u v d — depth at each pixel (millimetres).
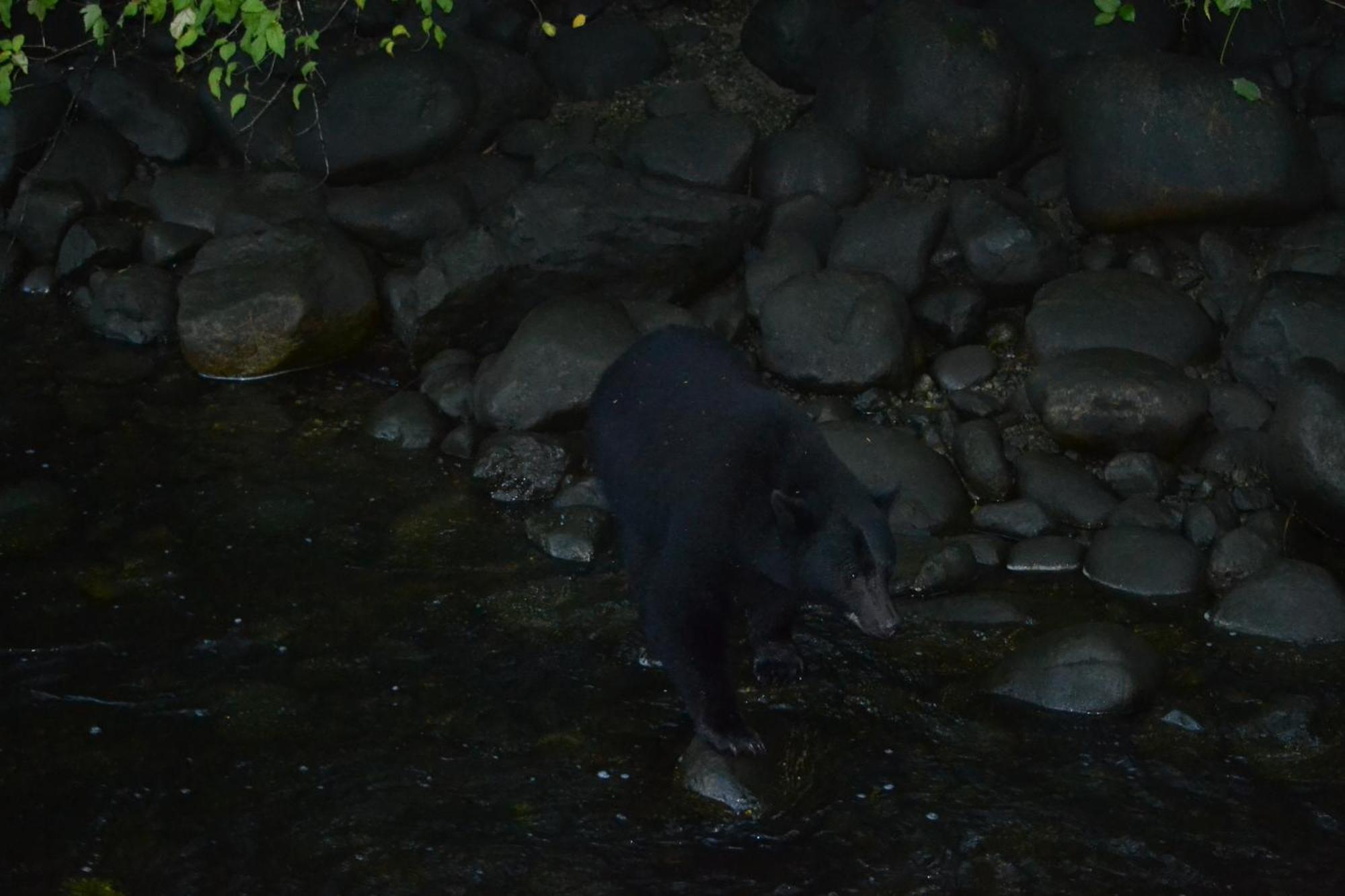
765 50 9797
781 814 5246
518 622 6379
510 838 5117
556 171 8547
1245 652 6199
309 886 4879
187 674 5949
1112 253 8523
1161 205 8375
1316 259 8219
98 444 7598
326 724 5691
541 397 7602
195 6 6516
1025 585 6719
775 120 9609
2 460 7387
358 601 6484
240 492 7254
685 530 5168
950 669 6133
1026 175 9047
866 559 4992
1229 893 4887
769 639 5949
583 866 4992
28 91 9516
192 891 4836
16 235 9312
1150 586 6621
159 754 5492
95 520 6961
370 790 5336
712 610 5223
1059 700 5824
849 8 9680
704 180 8914
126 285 8688
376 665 6059
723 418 5355
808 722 5766
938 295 8352
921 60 8867
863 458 7230
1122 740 5660
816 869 4988
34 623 6215
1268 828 5188
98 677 5906
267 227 8641
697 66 10039
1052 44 9242
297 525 7020
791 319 8023
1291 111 8492
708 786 5301
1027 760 5559
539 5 10211
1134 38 9133
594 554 6871
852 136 9148
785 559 5074
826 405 7793
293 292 8211
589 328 7793
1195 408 7340
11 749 5480
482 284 8180
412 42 9703
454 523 7109
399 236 8859
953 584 6676
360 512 7160
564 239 8227
